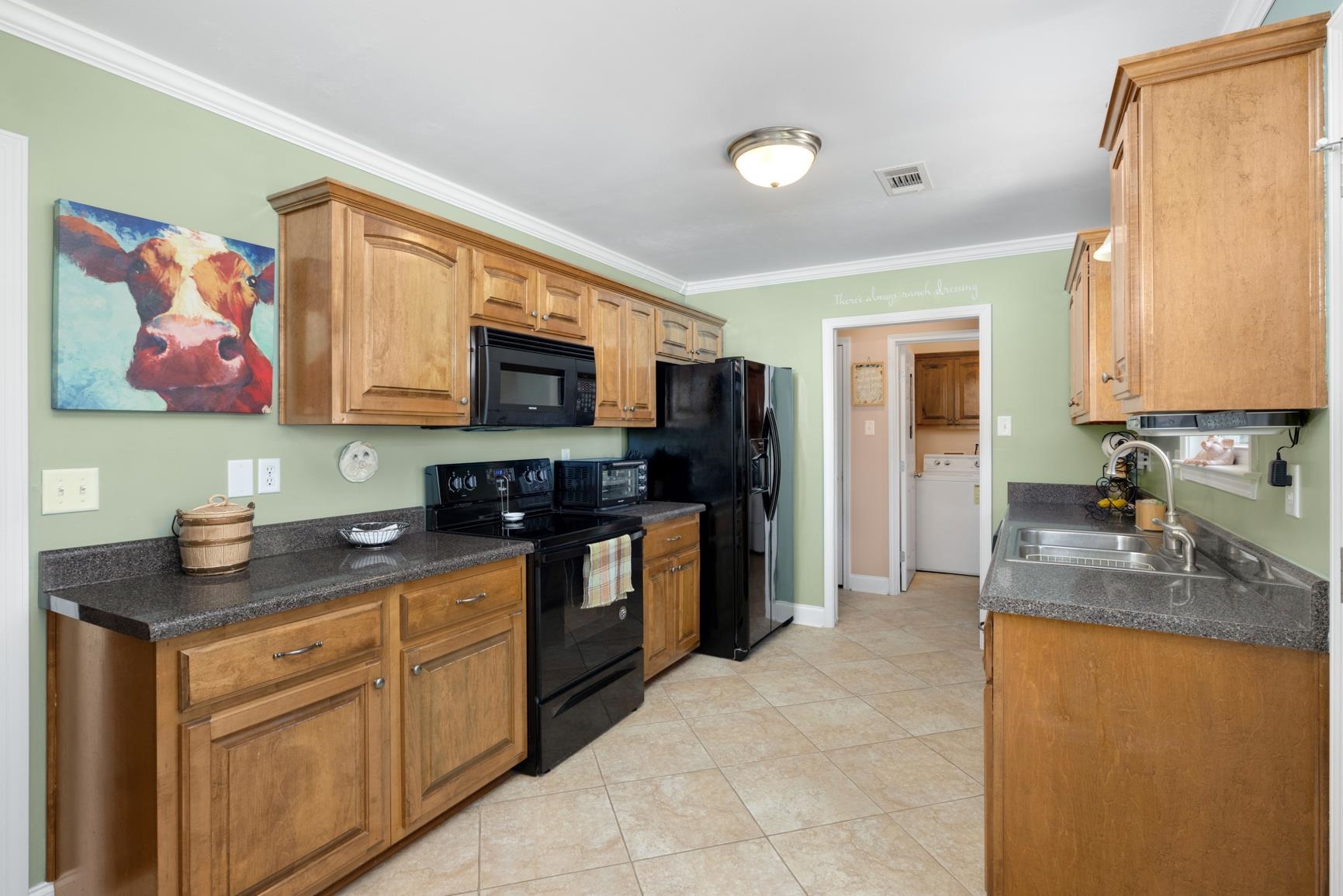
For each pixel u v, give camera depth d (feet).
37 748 5.49
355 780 5.90
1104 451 11.27
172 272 6.20
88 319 5.65
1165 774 4.74
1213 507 7.09
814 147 7.80
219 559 6.02
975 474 18.74
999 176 8.96
